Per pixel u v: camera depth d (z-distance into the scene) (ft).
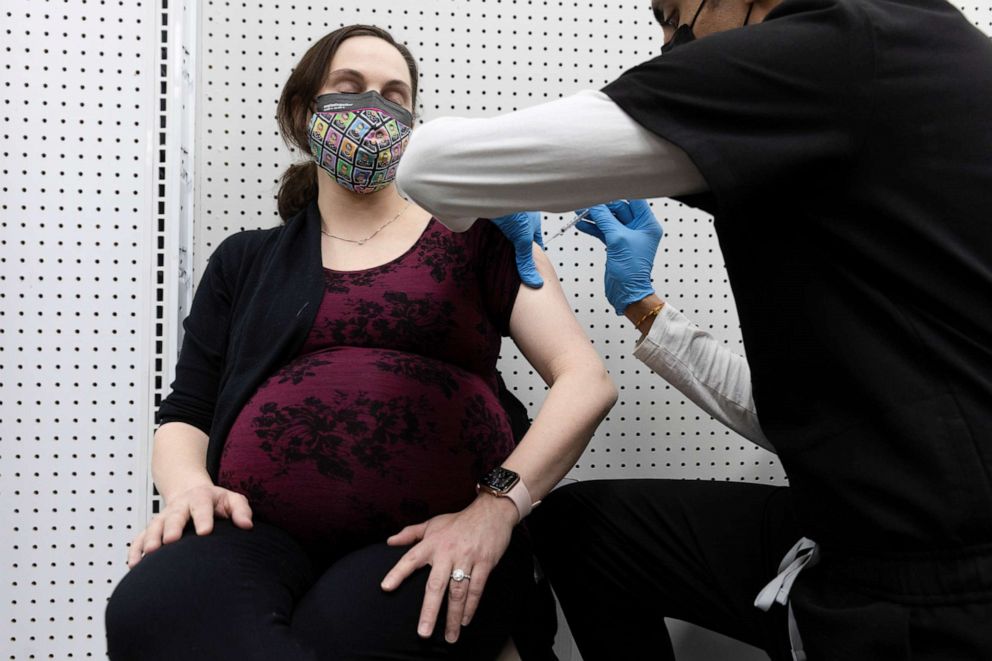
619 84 2.30
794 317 2.29
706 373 3.74
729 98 2.12
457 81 4.63
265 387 3.26
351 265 3.62
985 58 2.22
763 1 2.55
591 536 3.58
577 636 3.69
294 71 3.95
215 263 3.90
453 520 2.87
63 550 4.15
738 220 2.21
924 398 2.12
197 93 4.32
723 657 4.62
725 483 3.71
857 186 2.12
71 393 4.14
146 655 2.42
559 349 3.41
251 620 2.44
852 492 2.23
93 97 4.13
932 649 2.09
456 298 3.40
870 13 2.12
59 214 4.12
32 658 4.14
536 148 2.30
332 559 3.19
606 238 3.82
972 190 2.11
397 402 3.11
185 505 2.97
